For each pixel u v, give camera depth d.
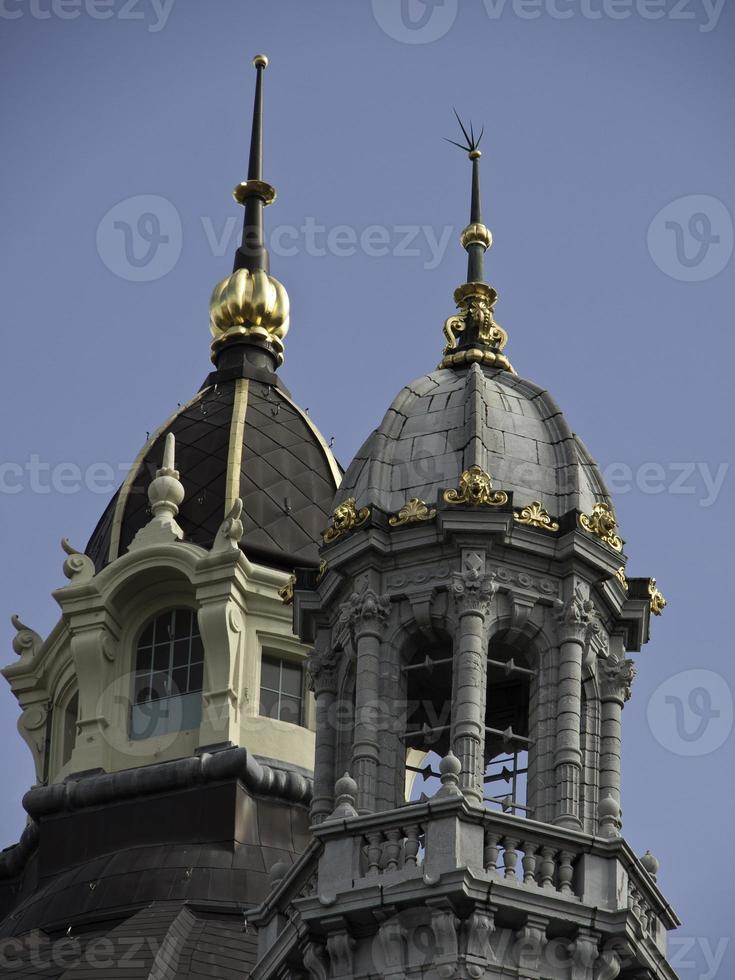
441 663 172.12
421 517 173.25
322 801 172.00
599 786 170.38
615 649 175.00
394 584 173.12
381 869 163.38
